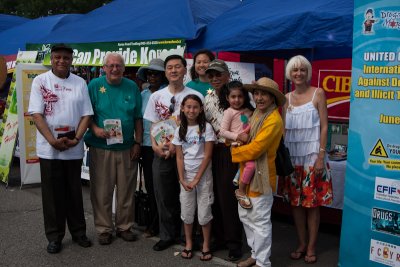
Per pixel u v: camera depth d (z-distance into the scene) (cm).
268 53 656
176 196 453
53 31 875
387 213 349
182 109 414
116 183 475
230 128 395
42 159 438
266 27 485
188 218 428
